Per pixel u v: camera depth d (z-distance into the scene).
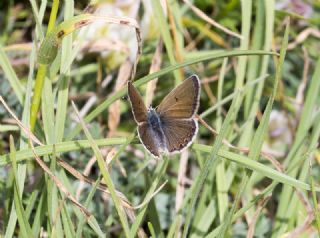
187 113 0.26
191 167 0.34
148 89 0.31
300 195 0.28
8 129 0.28
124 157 0.33
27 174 0.31
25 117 0.27
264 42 0.32
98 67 0.35
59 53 0.27
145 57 0.36
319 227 0.26
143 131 0.26
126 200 0.27
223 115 0.36
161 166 0.28
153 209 0.28
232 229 0.31
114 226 0.32
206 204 0.31
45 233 0.30
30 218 0.31
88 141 0.26
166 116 0.26
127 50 0.34
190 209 0.26
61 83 0.28
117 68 0.35
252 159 0.27
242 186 0.27
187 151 0.31
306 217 0.28
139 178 0.33
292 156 0.31
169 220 0.32
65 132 0.33
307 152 0.28
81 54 0.34
